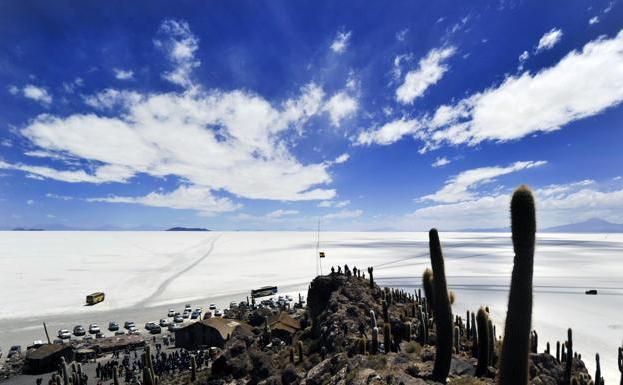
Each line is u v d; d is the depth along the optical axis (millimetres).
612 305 93250
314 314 46438
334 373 23016
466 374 20672
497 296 104375
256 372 35812
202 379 40906
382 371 19531
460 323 39438
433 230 17922
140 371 54094
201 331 68750
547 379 26062
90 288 133875
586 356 57906
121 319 93000
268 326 57031
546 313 84875
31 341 76062
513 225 9922
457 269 170625
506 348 9898
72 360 61844
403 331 31688
